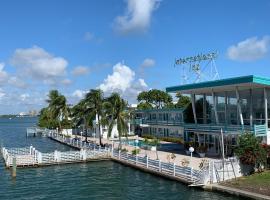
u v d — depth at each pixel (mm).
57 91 106375
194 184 35719
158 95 138250
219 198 32156
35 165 51281
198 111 57812
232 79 44500
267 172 37656
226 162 36469
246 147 37156
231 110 51344
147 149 61219
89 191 37406
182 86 52656
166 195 34344
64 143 88062
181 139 70188
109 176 44125
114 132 90750
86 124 73688
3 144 91812
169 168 41406
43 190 38219
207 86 48312
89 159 54844
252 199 30406
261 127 44188
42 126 139000
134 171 46656
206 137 53625
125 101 61062
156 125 81375
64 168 50250
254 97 47906
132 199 33844
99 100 69812
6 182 42031
